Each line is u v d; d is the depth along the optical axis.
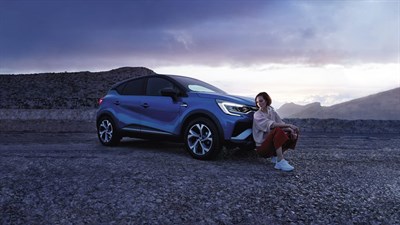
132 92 6.73
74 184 3.99
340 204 3.49
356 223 3.03
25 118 20.89
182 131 5.67
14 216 3.09
